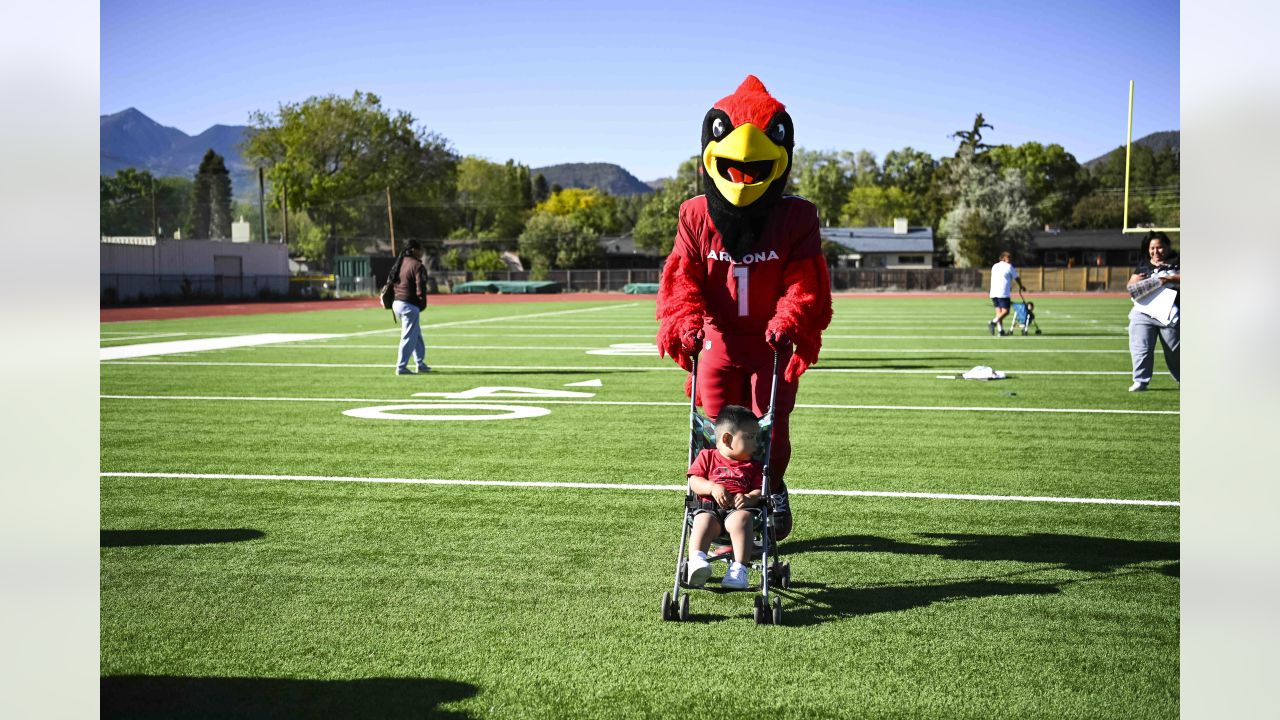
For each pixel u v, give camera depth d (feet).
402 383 42.04
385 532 17.67
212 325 90.22
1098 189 374.43
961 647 12.13
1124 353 56.95
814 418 31.60
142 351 58.44
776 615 12.84
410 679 11.11
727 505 13.69
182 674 11.25
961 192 308.40
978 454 25.44
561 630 12.69
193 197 197.98
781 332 14.73
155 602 13.80
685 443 27.04
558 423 30.66
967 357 54.54
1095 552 16.47
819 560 16.03
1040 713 10.30
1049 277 227.61
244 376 44.68
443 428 29.63
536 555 16.20
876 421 31.01
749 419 14.15
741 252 15.87
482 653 11.89
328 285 201.46
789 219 15.92
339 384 41.63
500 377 44.70
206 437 27.99
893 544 16.99
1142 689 10.91
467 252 301.63
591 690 10.80
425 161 295.28
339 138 280.72
